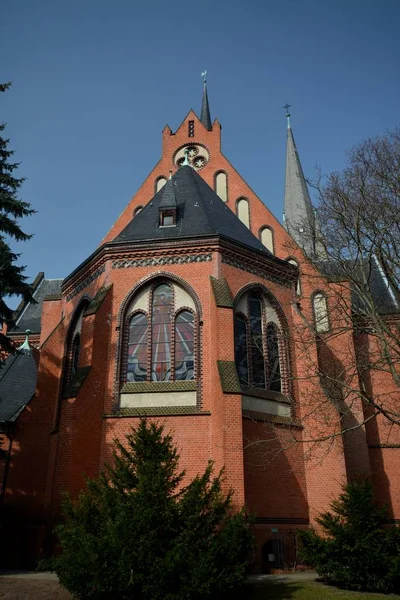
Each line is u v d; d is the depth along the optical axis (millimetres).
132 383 22422
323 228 26312
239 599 15250
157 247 24109
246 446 20000
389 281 22047
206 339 22344
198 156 38688
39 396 26250
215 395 20812
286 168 48312
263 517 20969
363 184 22969
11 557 23031
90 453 20797
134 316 23703
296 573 20094
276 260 25750
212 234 23828
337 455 23047
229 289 23125
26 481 25031
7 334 37469
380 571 16719
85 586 12898
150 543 12781
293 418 23781
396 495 28281
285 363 24672
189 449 20547
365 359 24812
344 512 18328
